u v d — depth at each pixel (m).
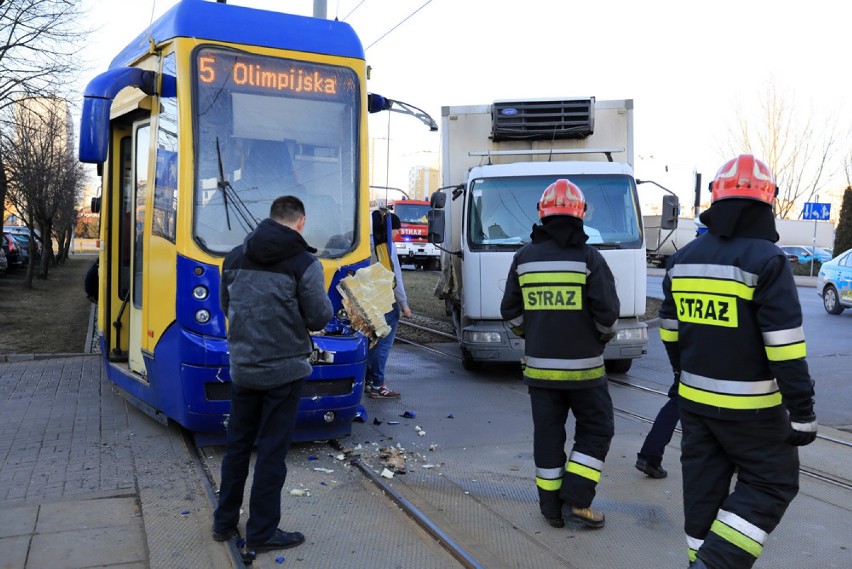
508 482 5.60
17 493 5.16
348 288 5.84
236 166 5.98
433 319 16.12
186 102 5.86
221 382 5.75
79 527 4.57
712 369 3.48
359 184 6.40
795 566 4.21
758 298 3.34
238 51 6.09
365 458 6.12
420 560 4.23
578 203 4.69
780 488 3.42
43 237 27.81
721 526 3.40
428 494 5.32
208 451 6.13
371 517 4.86
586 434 4.76
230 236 5.88
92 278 9.95
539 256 4.71
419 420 7.49
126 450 6.19
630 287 9.10
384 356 8.51
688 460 3.64
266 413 4.27
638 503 5.18
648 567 4.19
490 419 7.56
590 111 10.28
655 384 9.45
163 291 5.97
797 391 3.23
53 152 24.59
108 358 7.85
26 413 7.46
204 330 5.73
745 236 3.47
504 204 9.42
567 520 4.77
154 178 6.32
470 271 9.31
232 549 4.29
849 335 13.78
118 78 5.83
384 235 8.35
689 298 3.58
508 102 10.36
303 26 6.45
